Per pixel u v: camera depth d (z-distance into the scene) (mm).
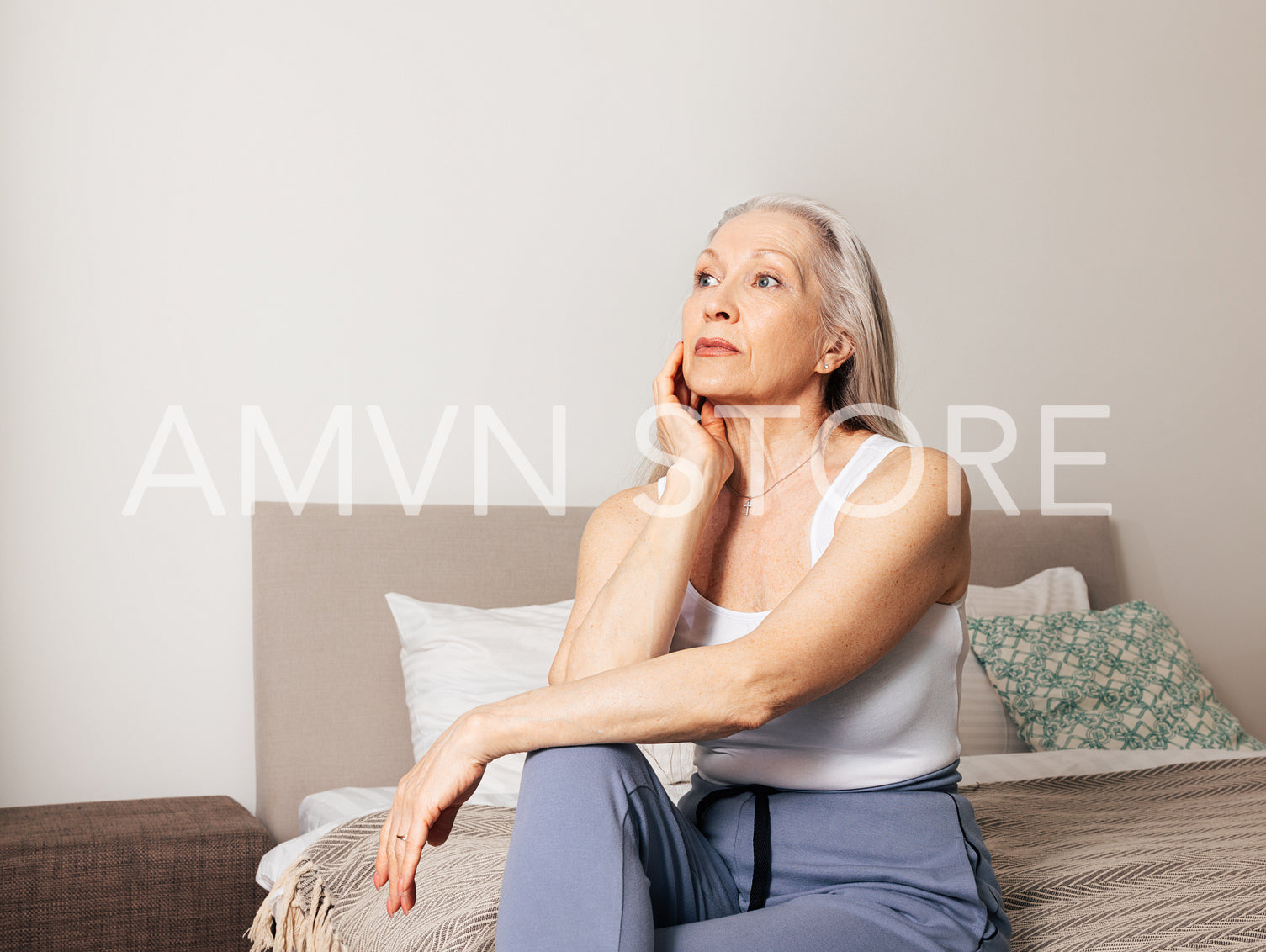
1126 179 3443
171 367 2432
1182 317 3494
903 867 1081
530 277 2752
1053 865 1478
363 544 2479
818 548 1179
